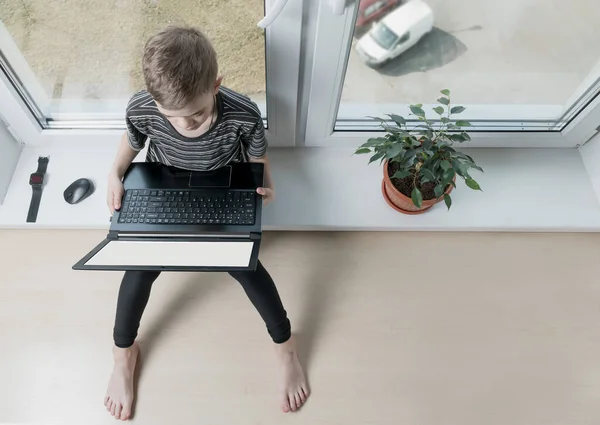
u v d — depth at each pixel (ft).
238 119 3.51
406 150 4.25
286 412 4.32
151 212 3.93
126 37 4.29
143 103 3.43
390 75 4.68
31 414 4.24
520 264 5.06
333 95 4.42
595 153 5.06
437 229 5.10
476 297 4.90
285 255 5.05
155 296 4.78
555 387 4.50
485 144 5.18
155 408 4.29
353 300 4.85
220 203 3.97
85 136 5.00
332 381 4.46
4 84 4.26
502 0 4.14
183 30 3.02
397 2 3.94
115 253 3.53
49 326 4.60
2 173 4.83
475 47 4.50
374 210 5.00
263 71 4.38
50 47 4.36
